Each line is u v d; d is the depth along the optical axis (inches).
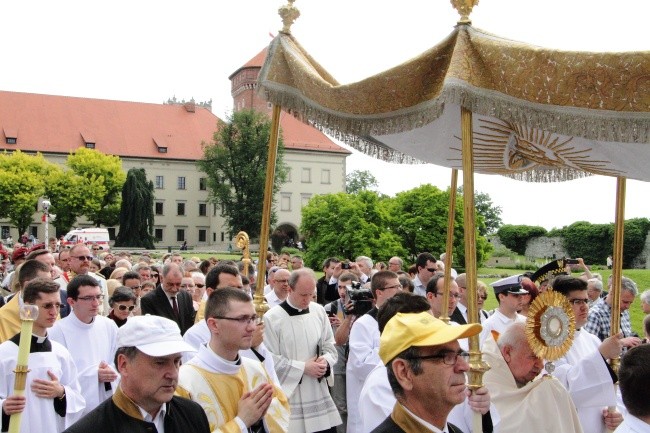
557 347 199.6
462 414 203.8
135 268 479.2
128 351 142.8
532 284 283.3
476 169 265.0
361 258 578.9
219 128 3280.0
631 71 164.2
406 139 236.5
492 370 204.4
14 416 176.4
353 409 289.1
